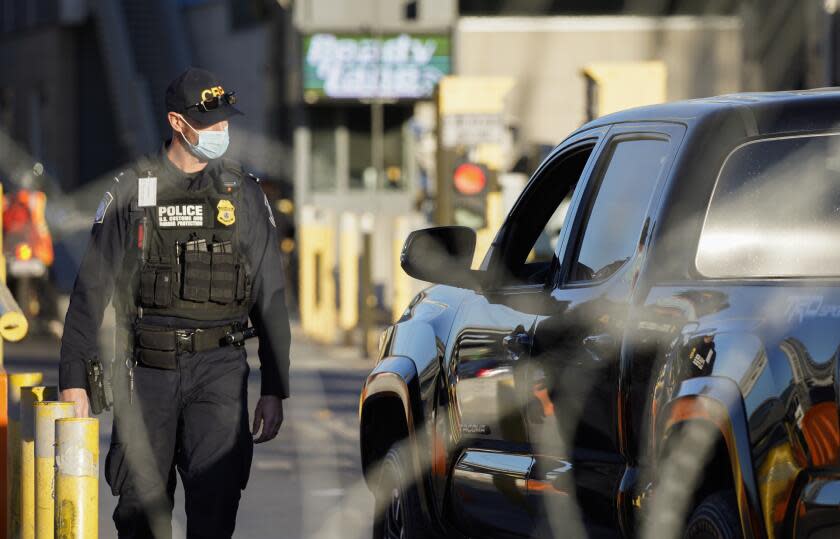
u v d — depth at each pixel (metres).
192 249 17.98
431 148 96.69
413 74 111.69
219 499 18.16
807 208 14.02
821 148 14.14
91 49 164.62
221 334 18.16
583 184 16.69
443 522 18.47
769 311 12.89
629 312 14.66
